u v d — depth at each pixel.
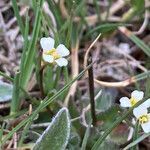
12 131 0.12
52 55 0.12
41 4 0.14
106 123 0.13
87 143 0.13
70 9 0.16
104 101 0.14
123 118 0.11
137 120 0.11
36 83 0.15
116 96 0.16
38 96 0.15
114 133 0.13
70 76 0.16
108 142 0.12
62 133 0.11
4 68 0.16
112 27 0.16
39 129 0.14
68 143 0.12
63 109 0.11
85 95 0.15
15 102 0.13
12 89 0.13
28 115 0.13
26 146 0.13
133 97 0.11
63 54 0.12
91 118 0.12
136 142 0.11
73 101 0.14
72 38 0.16
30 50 0.13
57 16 0.16
